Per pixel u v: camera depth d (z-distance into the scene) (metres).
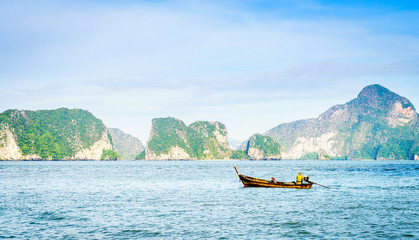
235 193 59.19
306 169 173.00
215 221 36.84
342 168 184.25
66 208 44.81
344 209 42.84
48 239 30.34
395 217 37.91
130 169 169.75
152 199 52.78
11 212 42.00
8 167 192.50
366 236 30.83
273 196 55.00
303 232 32.28
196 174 120.94
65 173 128.62
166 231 32.91
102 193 61.16
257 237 30.84
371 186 70.38
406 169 164.12
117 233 32.25
